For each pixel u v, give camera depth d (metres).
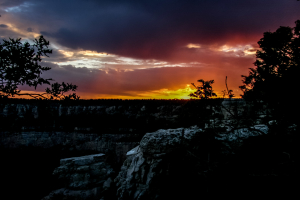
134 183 15.05
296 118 9.59
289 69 10.56
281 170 8.76
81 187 33.88
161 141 14.63
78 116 96.19
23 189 46.12
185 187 12.53
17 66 6.54
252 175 8.82
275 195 8.39
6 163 63.09
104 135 83.94
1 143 75.25
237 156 9.67
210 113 10.52
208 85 10.01
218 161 9.82
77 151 82.31
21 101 83.12
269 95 10.55
